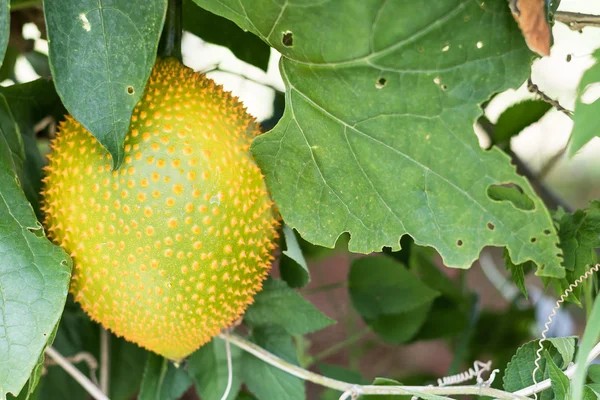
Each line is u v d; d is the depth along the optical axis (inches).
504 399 19.3
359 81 17.8
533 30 16.6
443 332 26.6
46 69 25.3
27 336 17.9
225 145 19.0
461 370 28.6
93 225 18.7
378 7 17.0
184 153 18.6
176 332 19.5
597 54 16.3
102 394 21.8
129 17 17.5
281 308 21.7
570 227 19.8
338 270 40.4
